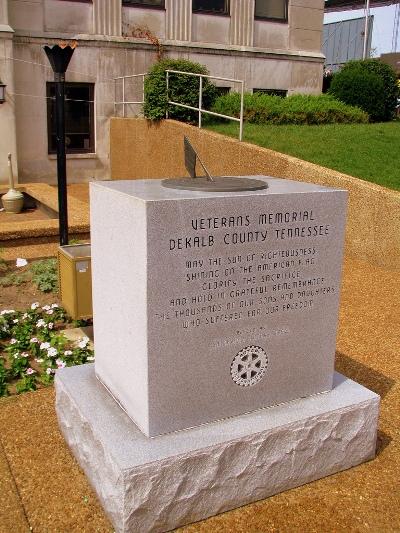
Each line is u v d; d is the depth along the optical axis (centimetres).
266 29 1777
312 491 365
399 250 803
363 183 848
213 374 353
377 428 406
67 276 571
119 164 1554
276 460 355
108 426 349
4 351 570
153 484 318
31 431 417
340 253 383
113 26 1538
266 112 1406
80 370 426
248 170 1062
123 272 349
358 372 513
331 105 1523
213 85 1424
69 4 1478
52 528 329
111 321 376
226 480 341
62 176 725
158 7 1591
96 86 1548
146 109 1372
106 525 331
